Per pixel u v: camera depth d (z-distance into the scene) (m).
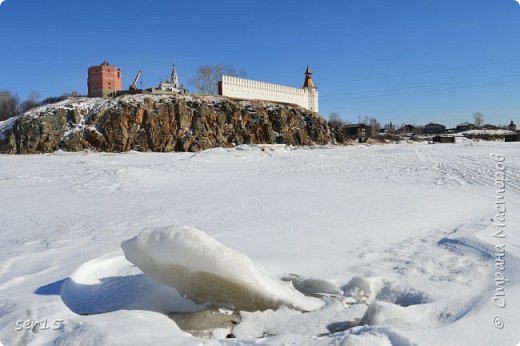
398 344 3.41
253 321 4.33
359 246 7.46
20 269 6.31
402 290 4.99
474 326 3.74
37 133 56.94
